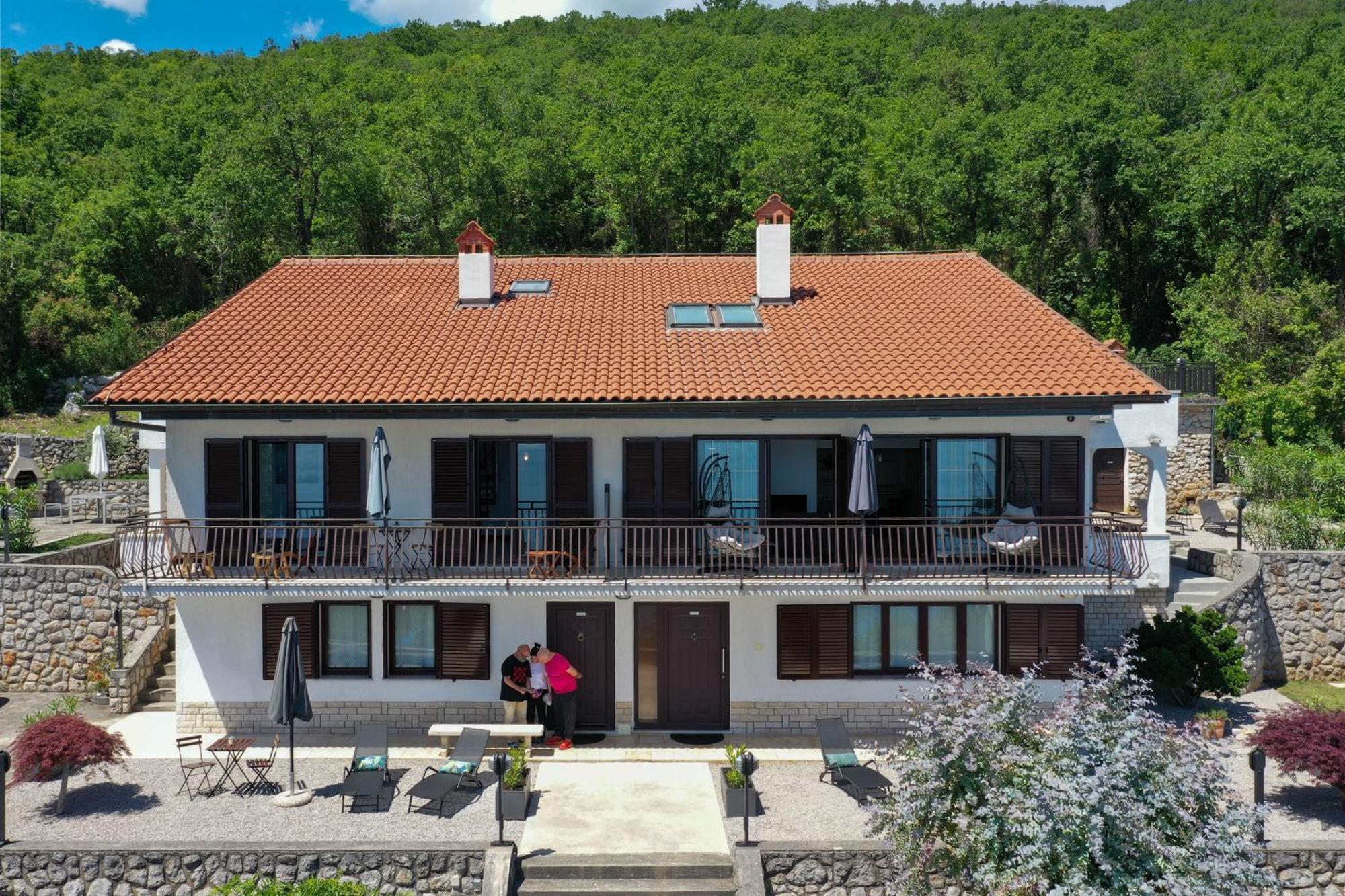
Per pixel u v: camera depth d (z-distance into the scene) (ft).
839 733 51.55
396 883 42.29
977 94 202.18
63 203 186.29
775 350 58.44
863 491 50.98
